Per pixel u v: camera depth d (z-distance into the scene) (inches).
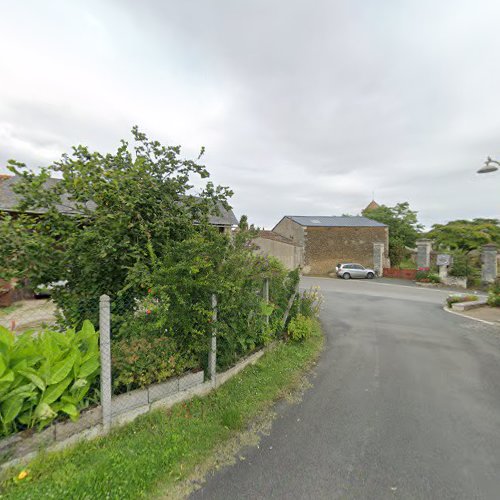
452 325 337.1
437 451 111.0
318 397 155.2
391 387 169.6
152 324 130.0
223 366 161.5
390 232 1307.8
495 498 88.5
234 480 92.8
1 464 82.9
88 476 84.6
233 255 159.5
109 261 140.0
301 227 1095.0
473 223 1167.6
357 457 106.4
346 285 756.6
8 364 89.4
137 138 160.4
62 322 142.0
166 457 97.0
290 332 242.7
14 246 121.7
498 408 146.6
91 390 109.1
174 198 160.4
